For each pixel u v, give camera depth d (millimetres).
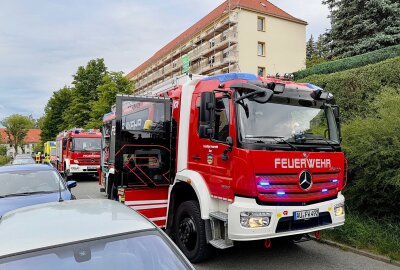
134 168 6688
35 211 3244
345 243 6383
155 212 6680
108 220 2984
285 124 5262
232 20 44656
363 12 20797
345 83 13227
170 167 6566
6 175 7602
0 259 2404
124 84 34688
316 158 5211
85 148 20391
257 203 4707
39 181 7516
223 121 5207
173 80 7109
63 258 2504
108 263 2566
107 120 11422
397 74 11781
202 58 52438
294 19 47219
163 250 2758
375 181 6590
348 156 7098
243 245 6457
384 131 6574
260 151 4746
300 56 47625
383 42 19625
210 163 5457
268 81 5578
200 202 5398
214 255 5918
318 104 5754
